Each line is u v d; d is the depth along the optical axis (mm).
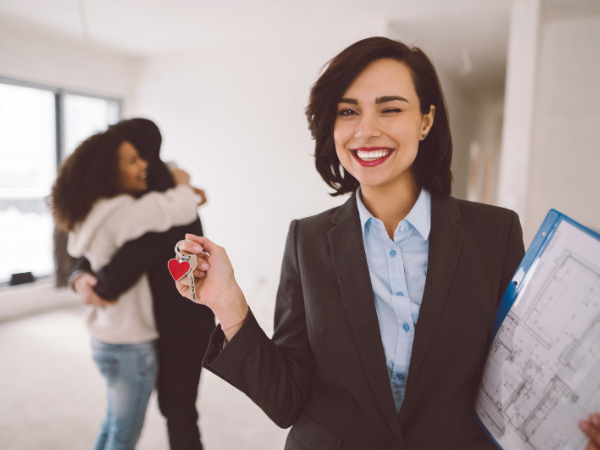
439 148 755
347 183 869
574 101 3379
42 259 4516
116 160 1399
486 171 8719
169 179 1579
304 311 825
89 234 1341
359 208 775
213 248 751
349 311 720
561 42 3391
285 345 820
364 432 712
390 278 731
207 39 4441
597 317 522
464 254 709
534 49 3203
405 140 680
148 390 1448
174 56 4992
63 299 4555
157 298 1418
